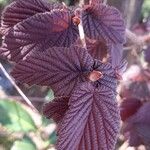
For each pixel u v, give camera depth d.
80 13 0.23
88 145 0.18
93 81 0.19
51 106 0.20
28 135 0.44
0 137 0.55
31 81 0.19
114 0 0.47
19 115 0.44
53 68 0.19
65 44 0.22
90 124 0.18
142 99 0.48
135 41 0.50
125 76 0.50
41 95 0.48
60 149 0.18
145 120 0.46
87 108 0.18
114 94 0.19
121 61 0.27
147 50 0.52
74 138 0.18
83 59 0.19
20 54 0.22
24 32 0.22
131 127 0.46
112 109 0.18
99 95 0.18
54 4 0.24
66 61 0.19
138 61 0.52
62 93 0.19
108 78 0.20
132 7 0.56
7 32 0.24
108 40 0.24
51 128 0.43
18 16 0.24
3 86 0.49
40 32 0.22
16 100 0.46
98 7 0.24
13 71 0.19
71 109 0.18
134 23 0.57
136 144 0.46
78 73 0.19
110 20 0.24
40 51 0.21
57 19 0.22
